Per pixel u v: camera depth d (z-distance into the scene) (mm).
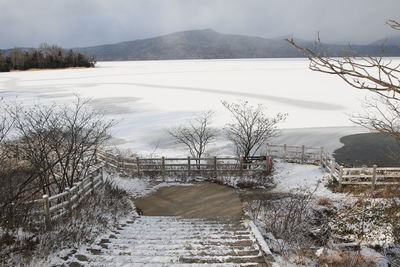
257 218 9219
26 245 6098
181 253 5918
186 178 13898
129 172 14719
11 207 7191
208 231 7773
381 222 9398
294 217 8867
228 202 11172
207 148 20172
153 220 9164
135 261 5473
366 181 12477
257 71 75625
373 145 20484
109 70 97688
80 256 5707
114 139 22438
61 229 6957
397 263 7000
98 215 8297
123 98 39156
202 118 27594
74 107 32469
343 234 9062
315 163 15797
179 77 64750
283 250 6469
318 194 11922
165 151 19875
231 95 39938
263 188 12805
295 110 30828
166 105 34281
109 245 6453
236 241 6680
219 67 96062
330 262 6082
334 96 37719
